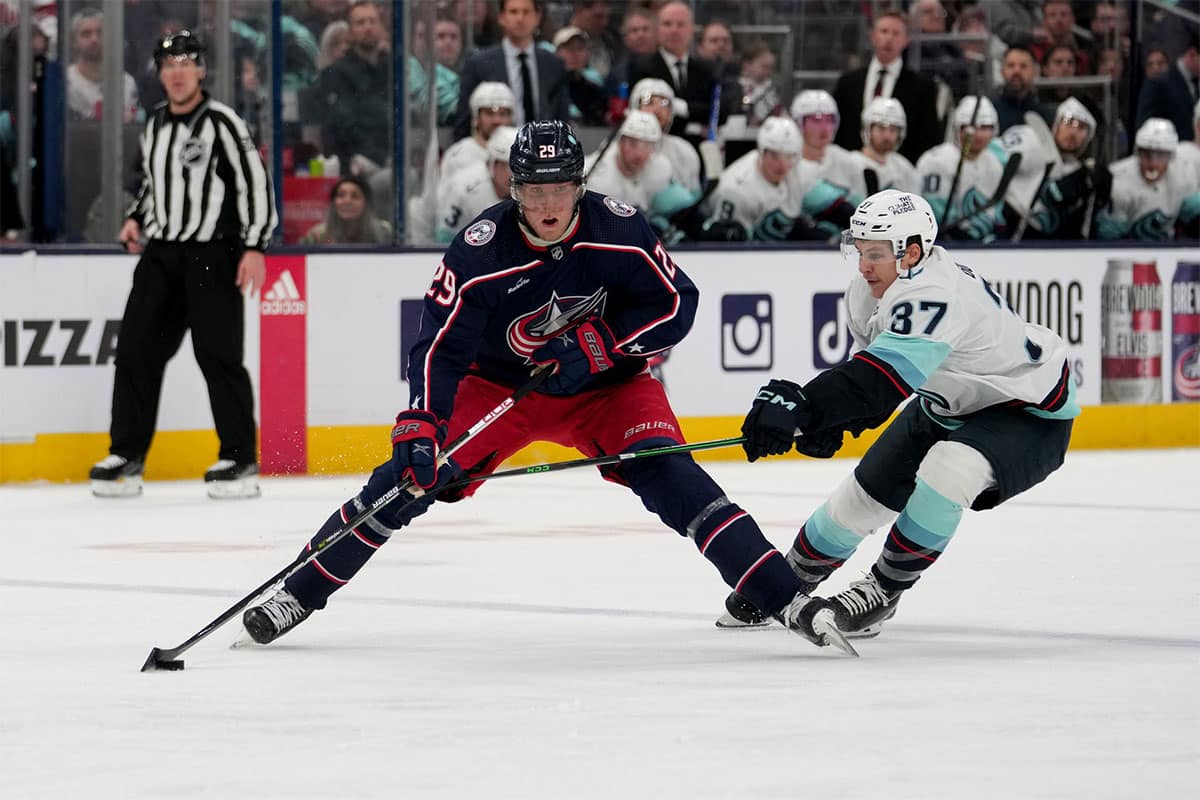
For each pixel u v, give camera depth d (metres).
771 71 38.22
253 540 23.64
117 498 29.11
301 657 14.87
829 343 36.44
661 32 36.78
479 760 10.88
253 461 29.36
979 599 18.16
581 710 12.46
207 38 34.03
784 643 15.52
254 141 34.41
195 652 15.20
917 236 14.63
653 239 14.95
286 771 10.61
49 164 33.53
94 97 33.66
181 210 29.19
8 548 22.81
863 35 38.84
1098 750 11.14
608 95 36.91
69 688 13.44
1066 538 23.20
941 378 15.09
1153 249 38.25
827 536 15.98
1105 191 39.69
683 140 36.84
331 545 15.28
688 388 35.31
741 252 35.62
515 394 15.04
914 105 38.31
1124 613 17.23
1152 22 40.28
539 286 14.74
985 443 15.08
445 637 15.94
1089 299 37.75
